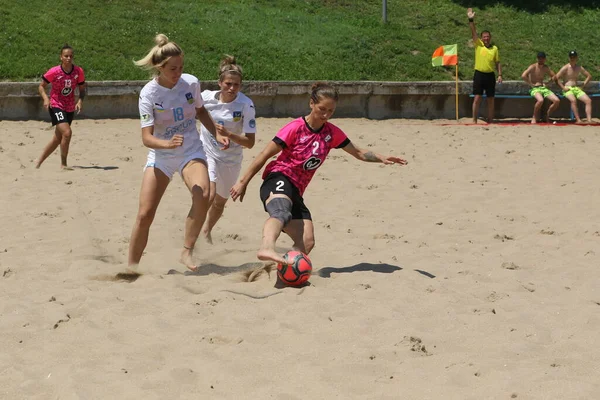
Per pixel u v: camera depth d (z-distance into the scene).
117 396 4.90
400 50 24.89
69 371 5.24
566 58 25.97
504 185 12.84
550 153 16.34
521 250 8.86
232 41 23.50
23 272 7.69
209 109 8.30
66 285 7.26
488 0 28.84
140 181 12.69
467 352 5.68
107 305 6.63
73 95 13.89
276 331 6.05
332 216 10.51
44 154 13.66
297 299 6.79
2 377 5.18
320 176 13.34
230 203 11.15
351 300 6.84
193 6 25.12
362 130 19.62
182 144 7.54
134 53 22.17
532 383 5.08
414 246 8.98
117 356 5.54
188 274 7.75
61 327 6.11
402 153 16.03
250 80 22.00
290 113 21.83
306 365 5.38
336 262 8.20
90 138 17.22
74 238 9.07
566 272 7.96
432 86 22.70
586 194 12.12
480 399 4.86
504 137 18.86
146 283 7.27
